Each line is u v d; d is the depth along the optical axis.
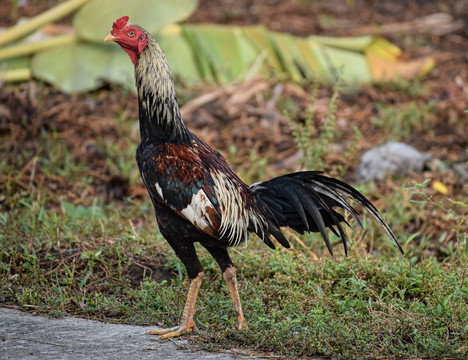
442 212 16.61
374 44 26.95
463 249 14.09
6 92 22.27
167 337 10.37
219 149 20.77
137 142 20.67
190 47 25.02
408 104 23.89
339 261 13.30
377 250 14.89
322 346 9.88
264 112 22.75
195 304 11.69
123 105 23.05
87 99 23.50
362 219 15.86
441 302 11.06
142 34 10.70
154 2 22.97
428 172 18.81
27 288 11.95
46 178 18.42
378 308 11.40
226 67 24.86
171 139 10.76
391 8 35.03
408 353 9.70
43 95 22.88
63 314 11.24
